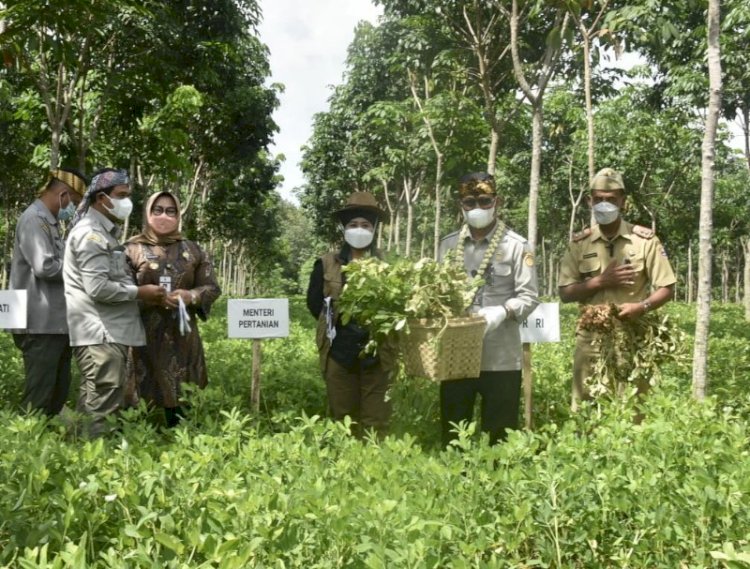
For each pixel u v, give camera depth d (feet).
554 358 29.96
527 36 41.60
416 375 15.56
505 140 55.83
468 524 10.02
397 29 56.03
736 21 48.88
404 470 11.90
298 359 31.40
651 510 10.64
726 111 56.29
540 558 10.14
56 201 20.20
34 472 10.39
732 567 8.28
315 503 9.75
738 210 98.32
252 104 71.00
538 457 12.42
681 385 22.75
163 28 42.06
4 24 30.14
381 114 65.46
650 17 26.76
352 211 18.42
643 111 75.77
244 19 57.41
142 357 19.21
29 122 50.85
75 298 17.61
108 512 9.94
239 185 99.96
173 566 8.13
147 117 52.85
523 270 17.08
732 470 11.55
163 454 11.62
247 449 12.31
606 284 18.16
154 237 19.80
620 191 18.22
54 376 20.03
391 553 8.40
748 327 63.62
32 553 7.77
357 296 15.72
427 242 138.10
